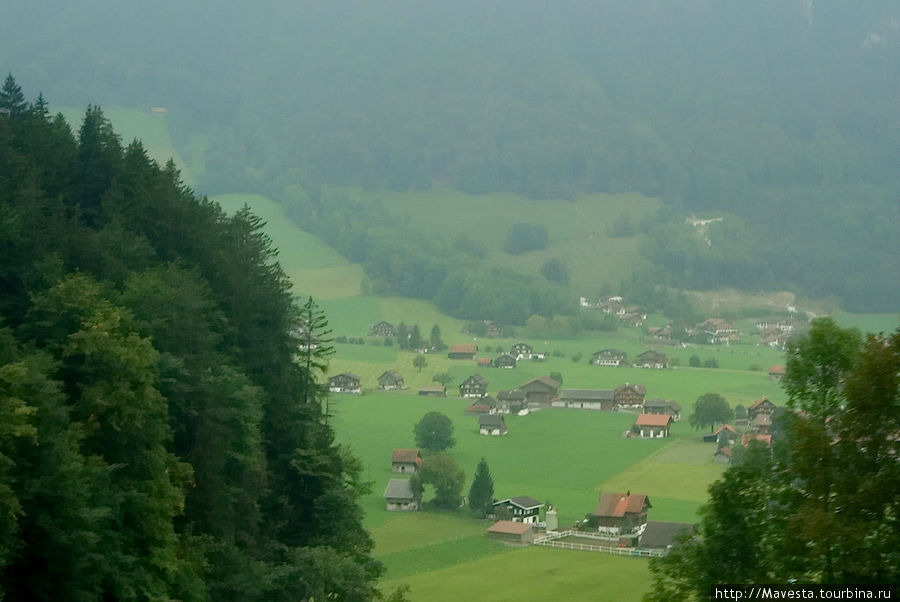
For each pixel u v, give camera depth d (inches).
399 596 3619.6
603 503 6481.3
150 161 4648.1
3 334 2437.3
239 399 3344.0
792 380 1877.5
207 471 2970.0
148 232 4001.0
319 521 3870.6
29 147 3991.1
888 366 1656.0
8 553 2003.0
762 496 1824.6
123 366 2578.7
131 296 3120.1
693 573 1817.2
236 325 3981.3
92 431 2487.7
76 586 2181.3
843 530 1596.9
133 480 2532.0
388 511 6737.2
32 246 3137.3
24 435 2031.3
